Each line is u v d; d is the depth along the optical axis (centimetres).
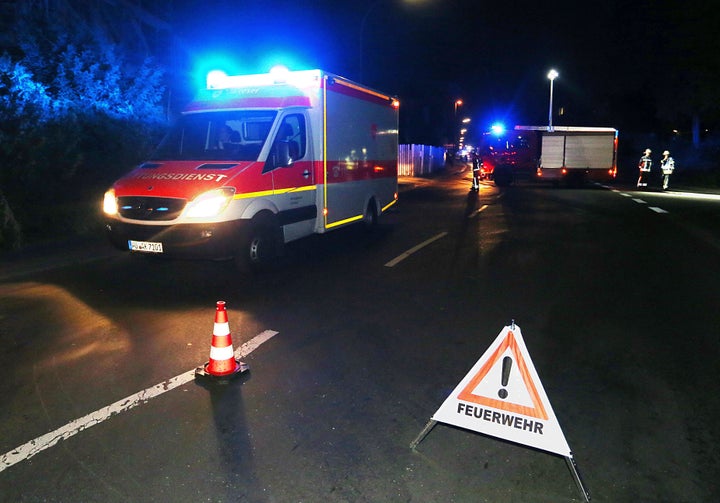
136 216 761
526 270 880
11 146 1096
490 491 320
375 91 1179
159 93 1548
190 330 588
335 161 999
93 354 521
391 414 409
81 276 827
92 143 1299
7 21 1312
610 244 1110
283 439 373
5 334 575
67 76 1298
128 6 1811
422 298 718
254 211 793
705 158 3909
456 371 487
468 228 1329
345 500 311
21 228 1044
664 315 649
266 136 831
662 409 419
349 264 922
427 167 4156
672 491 321
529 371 329
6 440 372
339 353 527
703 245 1098
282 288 763
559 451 321
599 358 518
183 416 404
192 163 810
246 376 473
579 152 2673
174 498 313
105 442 369
